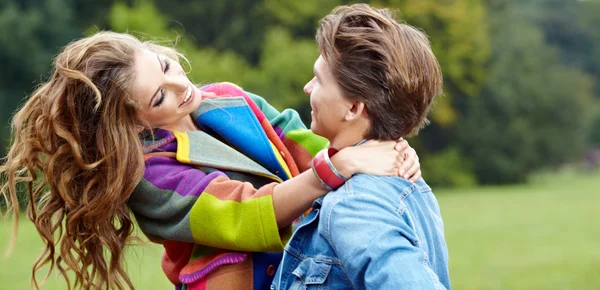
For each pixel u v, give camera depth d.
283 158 2.11
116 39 1.95
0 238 10.97
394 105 1.68
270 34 22.23
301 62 21.44
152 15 20.41
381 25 1.69
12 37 18.06
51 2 19.34
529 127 28.95
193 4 23.03
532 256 10.54
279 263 1.94
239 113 2.07
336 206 1.65
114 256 1.97
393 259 1.51
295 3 22.86
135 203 1.95
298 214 1.79
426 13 24.86
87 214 1.91
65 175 1.93
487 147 28.33
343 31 1.69
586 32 45.22
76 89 1.91
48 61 18.66
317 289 1.68
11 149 2.02
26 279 7.81
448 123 27.72
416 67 1.69
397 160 1.74
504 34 30.09
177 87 1.93
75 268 1.98
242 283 1.87
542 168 30.98
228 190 1.84
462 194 24.08
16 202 2.00
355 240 1.57
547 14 44.72
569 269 9.31
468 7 26.06
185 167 1.92
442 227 1.81
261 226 1.77
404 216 1.66
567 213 17.14
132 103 1.89
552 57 31.88
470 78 27.25
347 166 1.71
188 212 1.85
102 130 1.89
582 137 32.41
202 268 1.88
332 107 1.71
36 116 1.98
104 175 1.92
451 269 9.49
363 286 1.58
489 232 13.59
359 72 1.67
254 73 21.56
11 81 18.59
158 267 8.20
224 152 1.98
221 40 23.16
